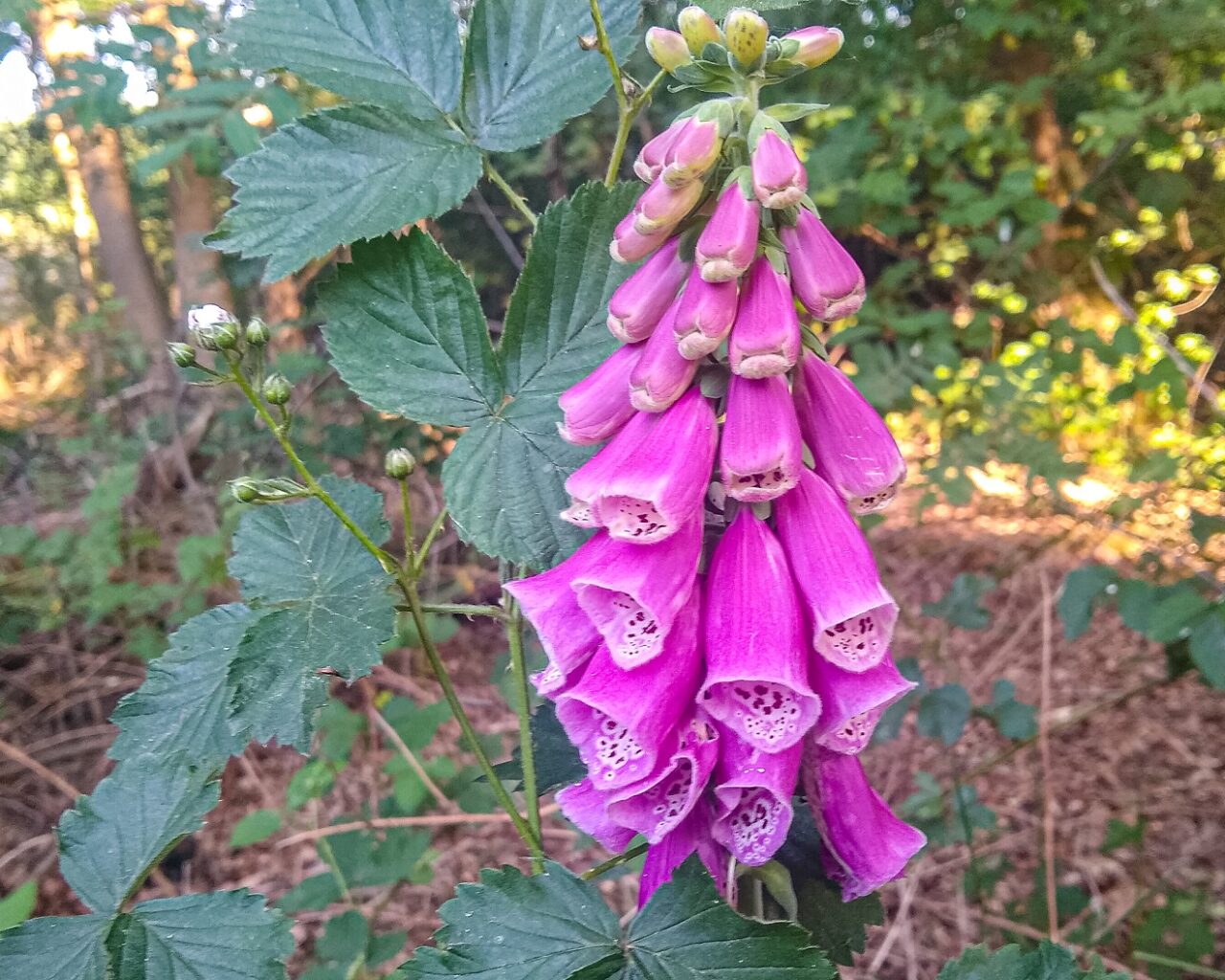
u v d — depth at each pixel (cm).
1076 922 60
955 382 88
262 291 114
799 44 20
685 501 20
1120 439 92
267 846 76
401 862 51
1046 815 60
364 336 26
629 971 22
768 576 20
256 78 54
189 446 113
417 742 58
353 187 25
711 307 19
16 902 44
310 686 24
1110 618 96
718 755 21
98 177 128
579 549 23
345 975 47
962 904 60
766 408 20
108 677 91
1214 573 64
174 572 99
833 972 21
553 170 81
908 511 111
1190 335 89
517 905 23
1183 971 53
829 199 102
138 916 27
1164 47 114
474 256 104
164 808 28
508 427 26
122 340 128
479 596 100
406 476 26
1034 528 105
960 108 110
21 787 80
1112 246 115
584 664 22
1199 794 73
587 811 23
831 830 23
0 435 126
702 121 19
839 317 19
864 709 20
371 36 26
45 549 87
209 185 115
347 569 28
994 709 56
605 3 26
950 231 118
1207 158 119
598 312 26
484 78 26
